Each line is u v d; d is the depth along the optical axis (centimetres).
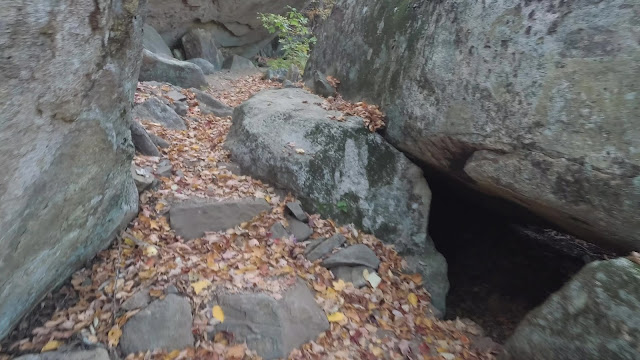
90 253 354
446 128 438
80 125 275
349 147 503
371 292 407
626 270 282
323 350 333
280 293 360
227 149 546
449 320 430
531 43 370
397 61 523
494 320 486
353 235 459
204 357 300
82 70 257
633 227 322
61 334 303
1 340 284
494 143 395
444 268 471
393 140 520
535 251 628
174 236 405
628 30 315
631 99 309
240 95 908
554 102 349
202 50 1148
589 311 283
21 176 230
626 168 311
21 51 204
